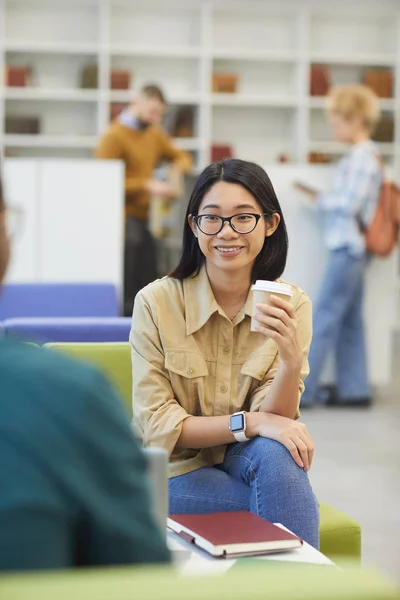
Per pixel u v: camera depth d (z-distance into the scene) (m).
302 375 2.25
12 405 0.84
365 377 5.64
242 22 9.16
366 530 3.32
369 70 9.27
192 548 1.65
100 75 8.69
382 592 0.69
